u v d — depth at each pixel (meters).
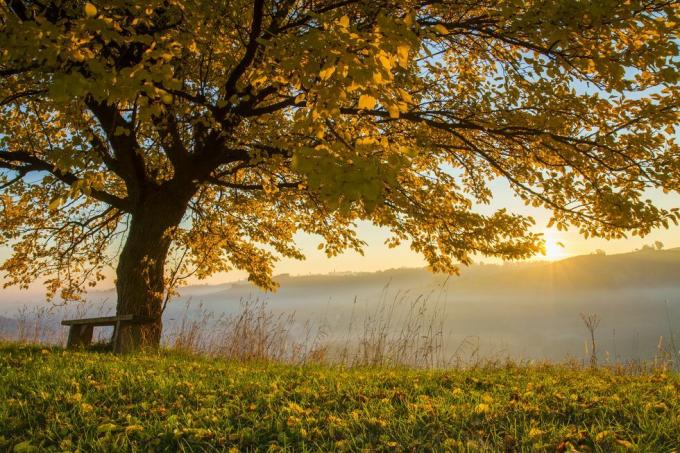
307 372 6.17
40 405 4.14
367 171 2.66
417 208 8.79
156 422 3.69
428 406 3.88
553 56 6.16
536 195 8.15
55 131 9.23
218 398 4.42
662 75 5.26
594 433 3.30
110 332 9.68
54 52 3.92
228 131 8.32
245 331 8.11
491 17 7.21
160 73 3.76
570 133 8.03
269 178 9.49
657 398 4.16
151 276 9.42
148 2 4.53
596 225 8.00
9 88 6.11
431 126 8.25
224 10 5.88
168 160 10.79
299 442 3.31
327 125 4.36
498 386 4.92
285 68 4.01
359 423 3.62
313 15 3.73
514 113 7.56
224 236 12.10
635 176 7.47
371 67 3.30
